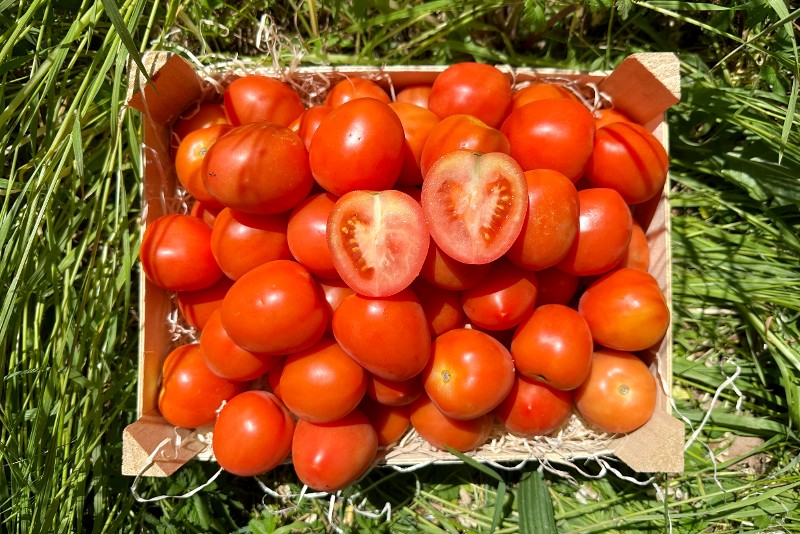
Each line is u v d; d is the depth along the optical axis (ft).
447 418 1.51
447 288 1.42
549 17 1.86
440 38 1.94
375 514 1.75
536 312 1.48
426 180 1.32
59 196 1.79
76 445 1.65
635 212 1.68
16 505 1.58
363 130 1.31
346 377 1.40
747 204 1.90
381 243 1.33
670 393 1.54
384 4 1.81
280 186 1.36
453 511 1.85
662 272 1.57
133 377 1.82
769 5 1.59
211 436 1.64
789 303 1.80
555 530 1.68
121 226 1.76
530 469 1.82
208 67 1.64
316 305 1.37
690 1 1.83
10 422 1.61
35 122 1.61
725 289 1.86
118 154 1.70
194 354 1.56
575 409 1.66
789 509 1.81
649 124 1.60
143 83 1.45
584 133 1.40
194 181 1.49
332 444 1.45
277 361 1.52
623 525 1.83
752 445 1.90
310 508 1.85
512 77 1.64
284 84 1.63
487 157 1.32
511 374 1.45
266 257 1.46
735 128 1.87
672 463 1.45
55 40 1.77
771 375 1.89
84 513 1.83
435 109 1.56
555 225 1.33
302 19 1.92
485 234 1.33
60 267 1.72
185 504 1.79
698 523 1.83
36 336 1.68
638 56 1.47
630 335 1.46
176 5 1.64
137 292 1.93
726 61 1.90
